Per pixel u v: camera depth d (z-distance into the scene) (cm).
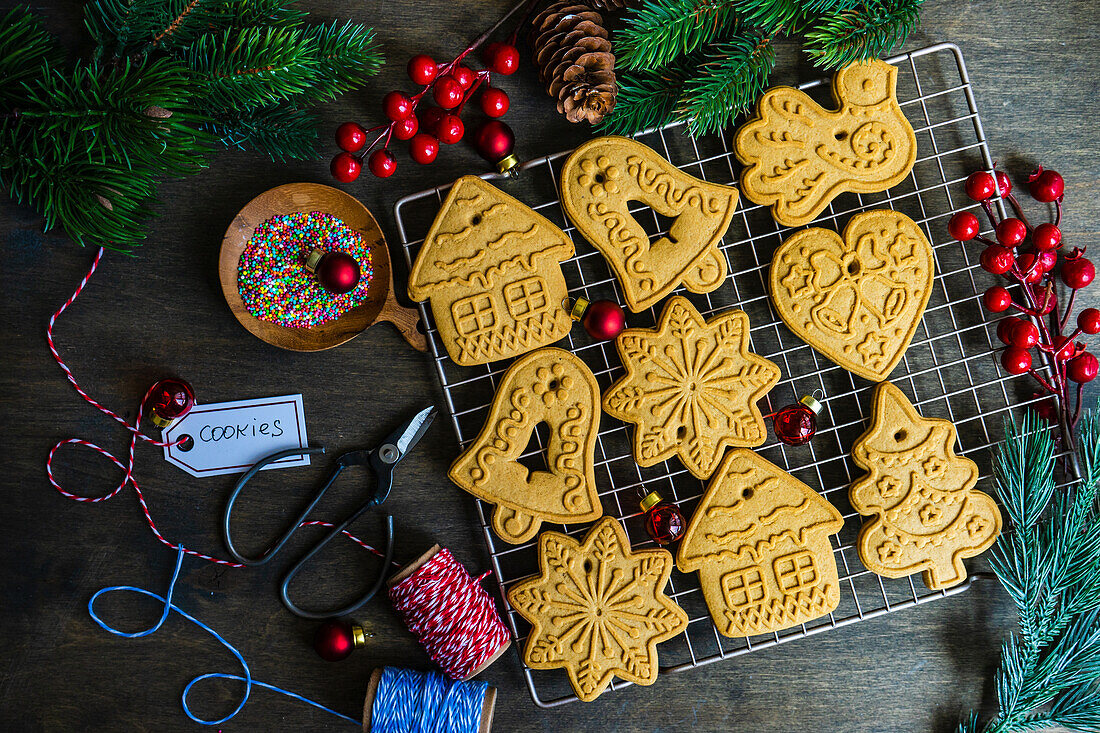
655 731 79
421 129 77
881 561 77
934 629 80
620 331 76
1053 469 77
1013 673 77
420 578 75
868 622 80
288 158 78
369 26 78
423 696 76
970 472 77
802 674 80
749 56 74
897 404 77
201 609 78
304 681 79
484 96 76
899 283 77
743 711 79
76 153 71
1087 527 77
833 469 79
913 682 80
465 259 76
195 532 78
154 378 78
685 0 73
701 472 77
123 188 71
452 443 79
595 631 77
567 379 77
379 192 78
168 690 78
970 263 79
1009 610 80
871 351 77
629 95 76
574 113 74
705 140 79
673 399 77
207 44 72
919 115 79
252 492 78
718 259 77
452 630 75
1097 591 77
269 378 78
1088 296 80
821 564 77
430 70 74
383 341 79
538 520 77
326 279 74
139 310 78
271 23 73
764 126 77
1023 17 79
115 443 78
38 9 77
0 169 71
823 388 79
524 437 77
